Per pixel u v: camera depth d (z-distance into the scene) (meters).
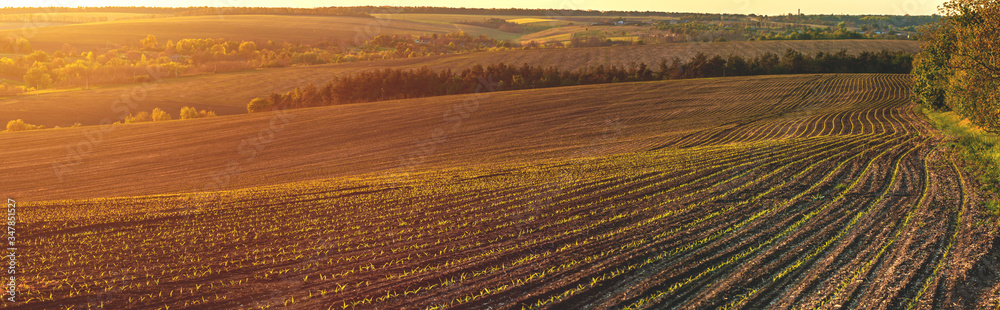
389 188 17.78
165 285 8.57
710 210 11.66
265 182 26.70
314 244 10.61
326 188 18.56
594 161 21.41
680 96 52.00
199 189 25.58
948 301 6.36
